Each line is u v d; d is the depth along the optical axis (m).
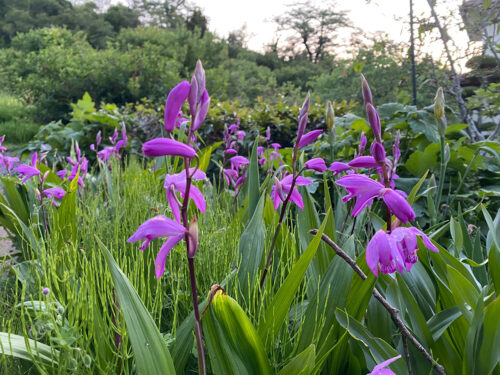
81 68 12.63
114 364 1.17
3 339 1.10
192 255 0.94
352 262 1.16
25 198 2.81
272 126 5.75
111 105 6.36
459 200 3.19
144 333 0.96
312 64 43.69
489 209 3.25
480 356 1.16
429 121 3.36
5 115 14.50
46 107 12.58
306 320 1.28
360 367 1.33
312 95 13.05
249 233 1.62
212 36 26.03
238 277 1.52
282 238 1.66
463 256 1.88
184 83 0.92
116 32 44.28
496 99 4.07
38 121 12.82
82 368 1.13
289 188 1.47
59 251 1.82
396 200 1.01
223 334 1.05
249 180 2.12
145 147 0.91
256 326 1.31
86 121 6.29
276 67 46.06
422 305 1.45
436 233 1.64
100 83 12.55
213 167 5.36
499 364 1.19
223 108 5.71
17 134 12.30
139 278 1.51
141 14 48.59
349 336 1.29
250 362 1.07
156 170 3.09
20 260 2.61
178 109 0.93
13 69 19.83
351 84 10.78
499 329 1.12
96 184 3.33
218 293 1.02
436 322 1.33
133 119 6.12
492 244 1.33
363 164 1.24
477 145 3.12
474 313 1.16
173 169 2.67
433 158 3.25
